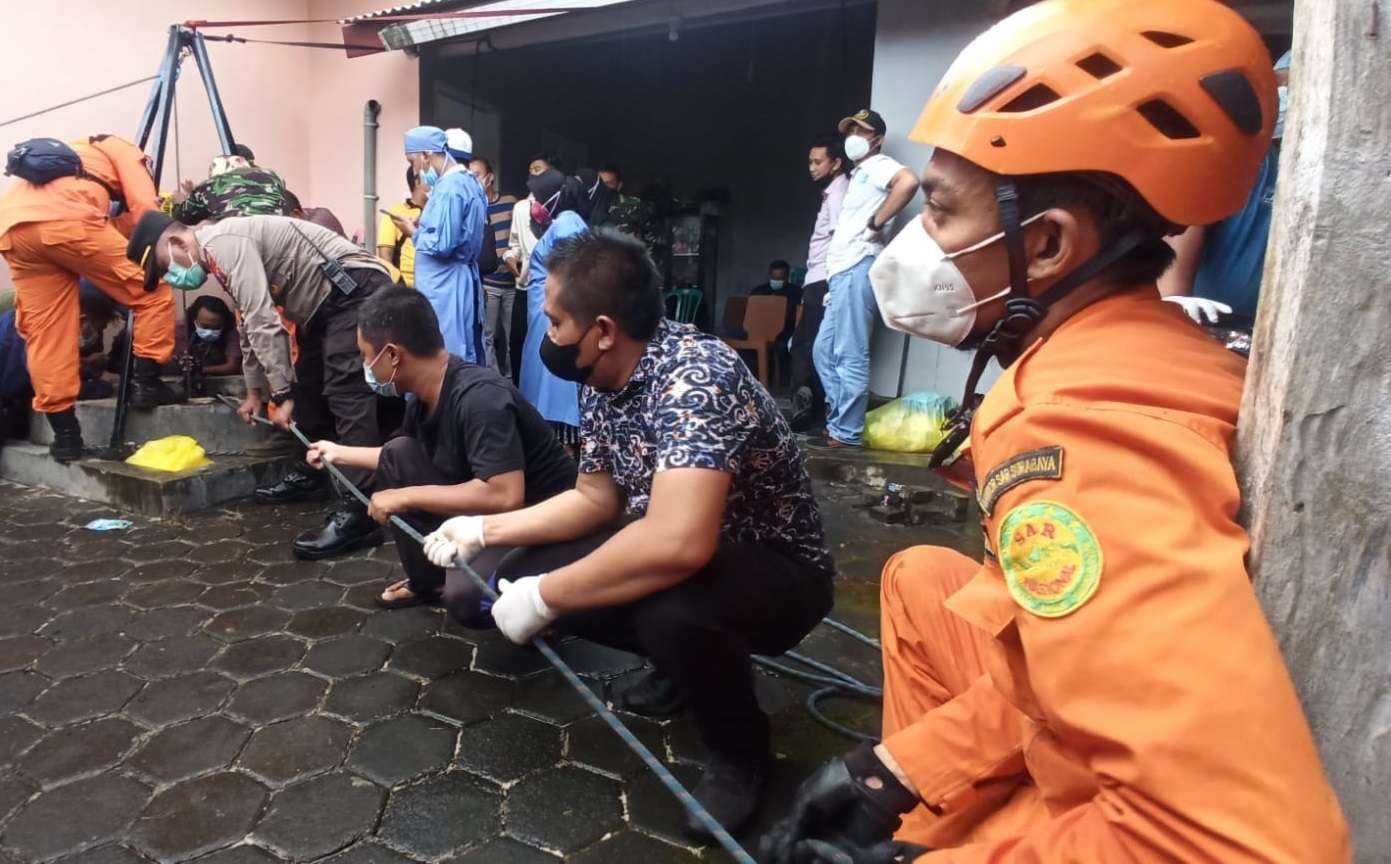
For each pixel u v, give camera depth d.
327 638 2.69
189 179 6.58
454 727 2.19
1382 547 0.79
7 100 5.61
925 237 1.01
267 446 4.70
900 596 1.50
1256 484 0.82
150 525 3.84
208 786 1.93
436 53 6.85
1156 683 0.69
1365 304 0.77
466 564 2.04
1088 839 0.76
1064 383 0.86
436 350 2.61
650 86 9.85
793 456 1.86
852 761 1.25
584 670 2.49
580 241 1.74
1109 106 0.87
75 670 2.46
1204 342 0.94
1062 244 0.92
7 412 4.75
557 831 1.80
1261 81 0.92
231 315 5.35
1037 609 0.77
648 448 1.83
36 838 1.76
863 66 8.52
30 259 4.06
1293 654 0.83
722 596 1.73
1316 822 0.66
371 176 7.09
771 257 9.56
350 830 1.79
